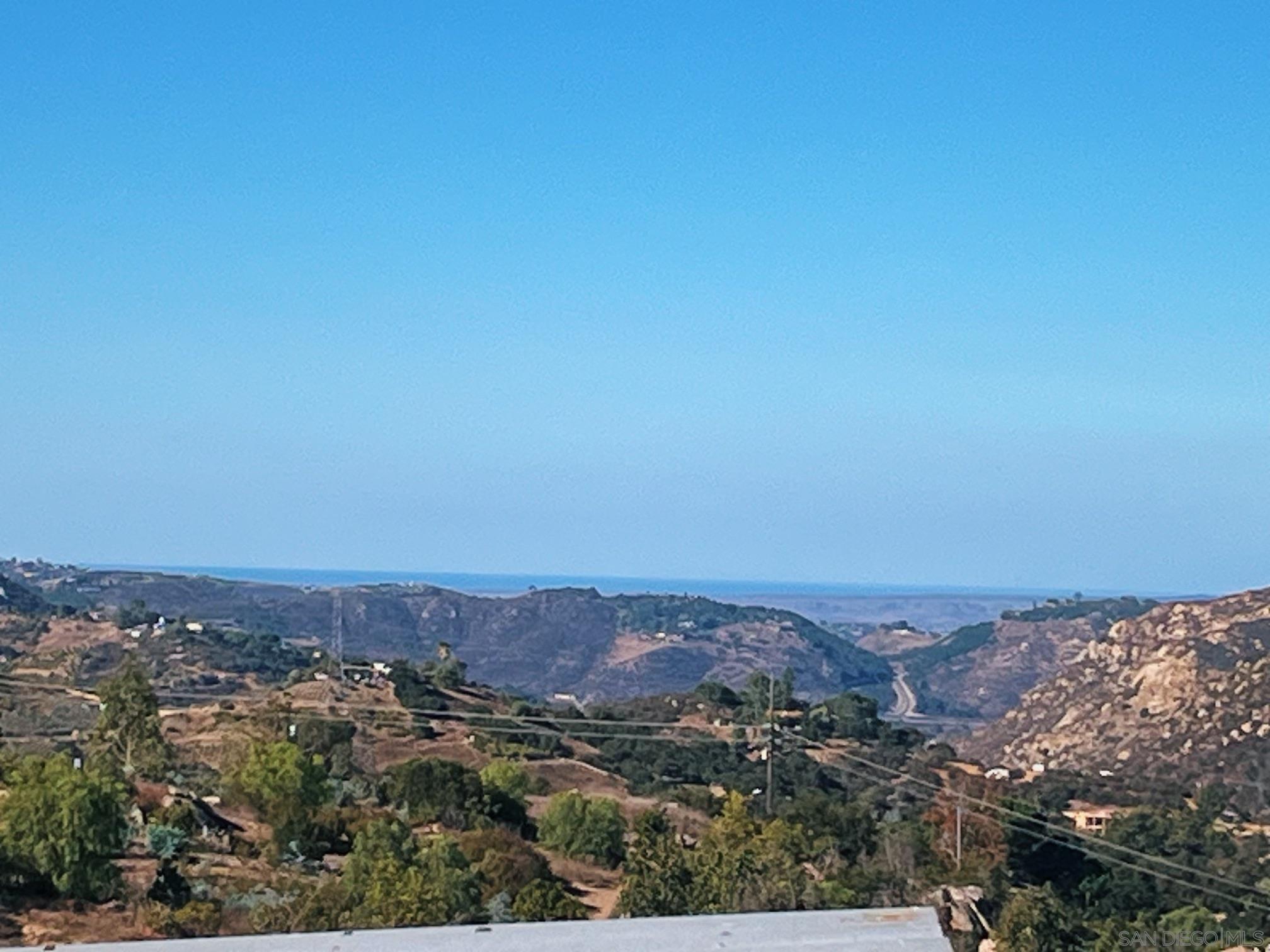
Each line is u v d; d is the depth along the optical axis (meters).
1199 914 51.03
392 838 40.41
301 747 64.62
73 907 34.12
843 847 51.53
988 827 56.94
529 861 42.66
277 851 43.72
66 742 63.56
